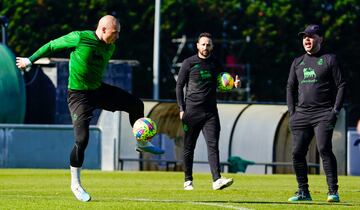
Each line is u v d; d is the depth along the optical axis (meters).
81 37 23.62
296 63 25.86
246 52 146.38
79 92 23.80
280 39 144.25
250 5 146.75
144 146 24.34
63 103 85.75
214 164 30.41
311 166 59.62
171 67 143.50
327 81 25.50
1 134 58.78
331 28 141.38
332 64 25.36
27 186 32.91
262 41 144.50
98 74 23.84
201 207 22.22
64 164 59.34
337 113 25.41
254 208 22.38
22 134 59.00
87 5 134.25
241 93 148.38
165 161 59.41
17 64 23.67
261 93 146.25
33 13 131.88
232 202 24.36
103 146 59.44
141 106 24.45
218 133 30.73
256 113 62.28
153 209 21.61
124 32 136.38
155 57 94.69
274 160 61.41
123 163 59.84
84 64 23.61
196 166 60.22
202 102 30.77
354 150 61.91
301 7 144.62
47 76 87.44
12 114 78.50
